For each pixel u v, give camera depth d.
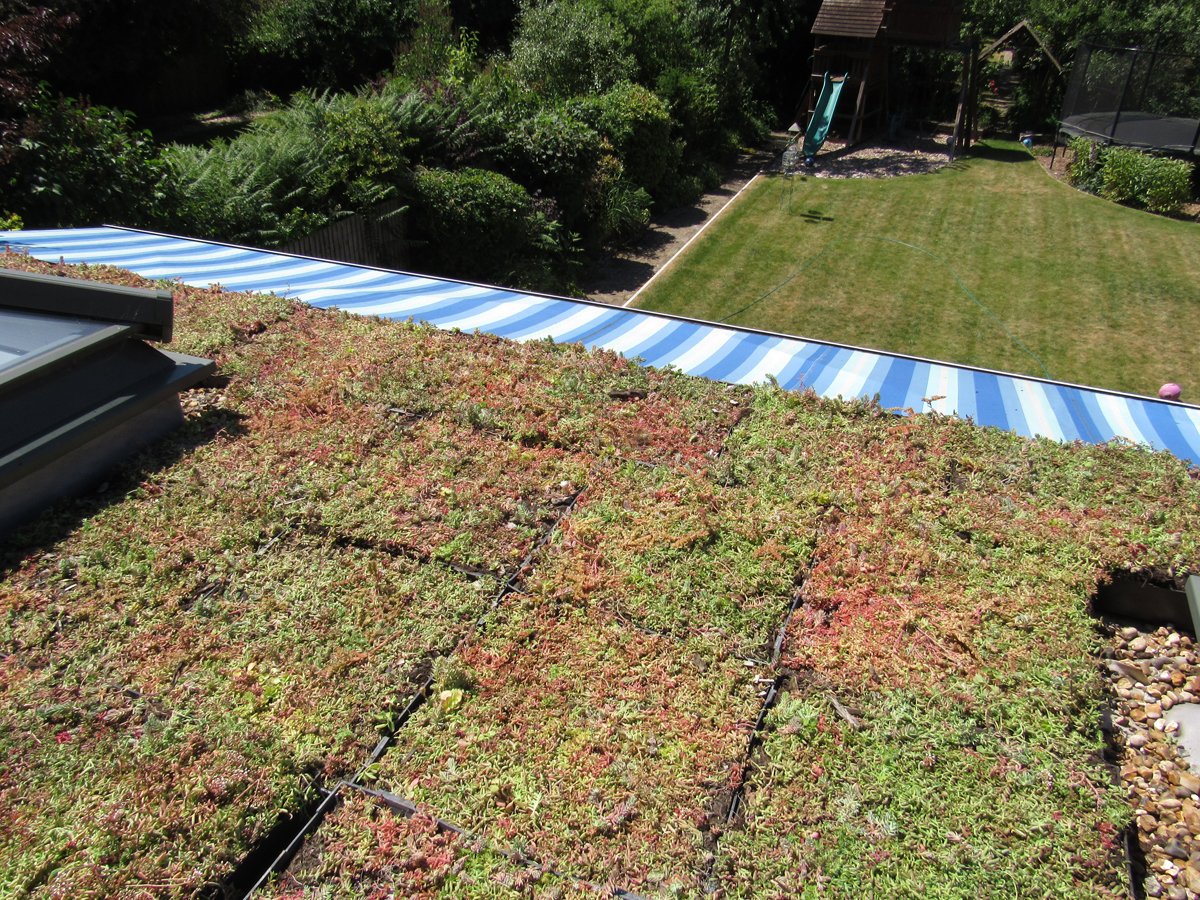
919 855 2.86
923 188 27.47
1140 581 4.47
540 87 24.98
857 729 3.36
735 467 5.20
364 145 17.16
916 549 4.41
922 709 3.45
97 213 12.66
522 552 4.36
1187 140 24.69
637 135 24.16
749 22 33.28
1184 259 20.86
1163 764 3.86
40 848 2.74
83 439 4.71
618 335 8.34
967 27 33.78
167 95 31.52
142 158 13.58
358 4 32.91
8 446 4.43
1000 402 6.97
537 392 6.13
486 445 5.43
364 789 3.06
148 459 5.13
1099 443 5.96
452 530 4.51
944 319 18.05
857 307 18.75
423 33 25.48
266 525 4.54
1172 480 5.19
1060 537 4.57
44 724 3.28
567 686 3.52
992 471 5.24
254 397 5.97
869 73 33.34
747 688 3.53
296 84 34.59
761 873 2.79
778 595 4.08
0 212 12.05
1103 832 2.96
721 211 25.98
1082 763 3.23
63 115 12.65
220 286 8.54
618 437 5.52
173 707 3.37
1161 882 3.35
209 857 2.72
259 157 15.91
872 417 5.92
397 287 9.73
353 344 6.89
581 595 4.02
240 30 32.38
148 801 2.90
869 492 4.93
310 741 3.20
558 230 20.36
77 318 5.04
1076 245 22.09
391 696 3.42
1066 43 31.88
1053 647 3.77
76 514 4.64
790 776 3.13
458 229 18.11
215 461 5.14
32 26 13.95
